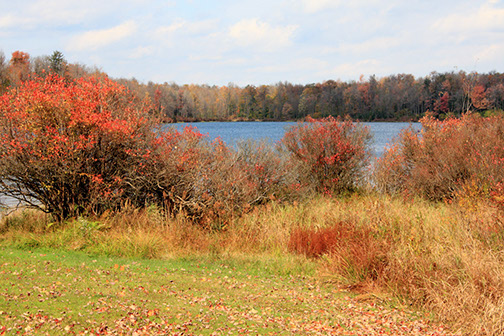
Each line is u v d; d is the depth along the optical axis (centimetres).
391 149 1677
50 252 957
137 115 1230
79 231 1052
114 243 991
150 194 1241
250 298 700
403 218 1030
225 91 14912
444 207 1266
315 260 933
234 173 1218
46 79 1216
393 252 823
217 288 744
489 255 735
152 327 536
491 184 1189
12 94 1150
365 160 1625
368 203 1251
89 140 1130
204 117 13925
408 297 707
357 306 682
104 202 1169
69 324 518
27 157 1115
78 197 1177
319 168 1585
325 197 1485
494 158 1302
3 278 694
